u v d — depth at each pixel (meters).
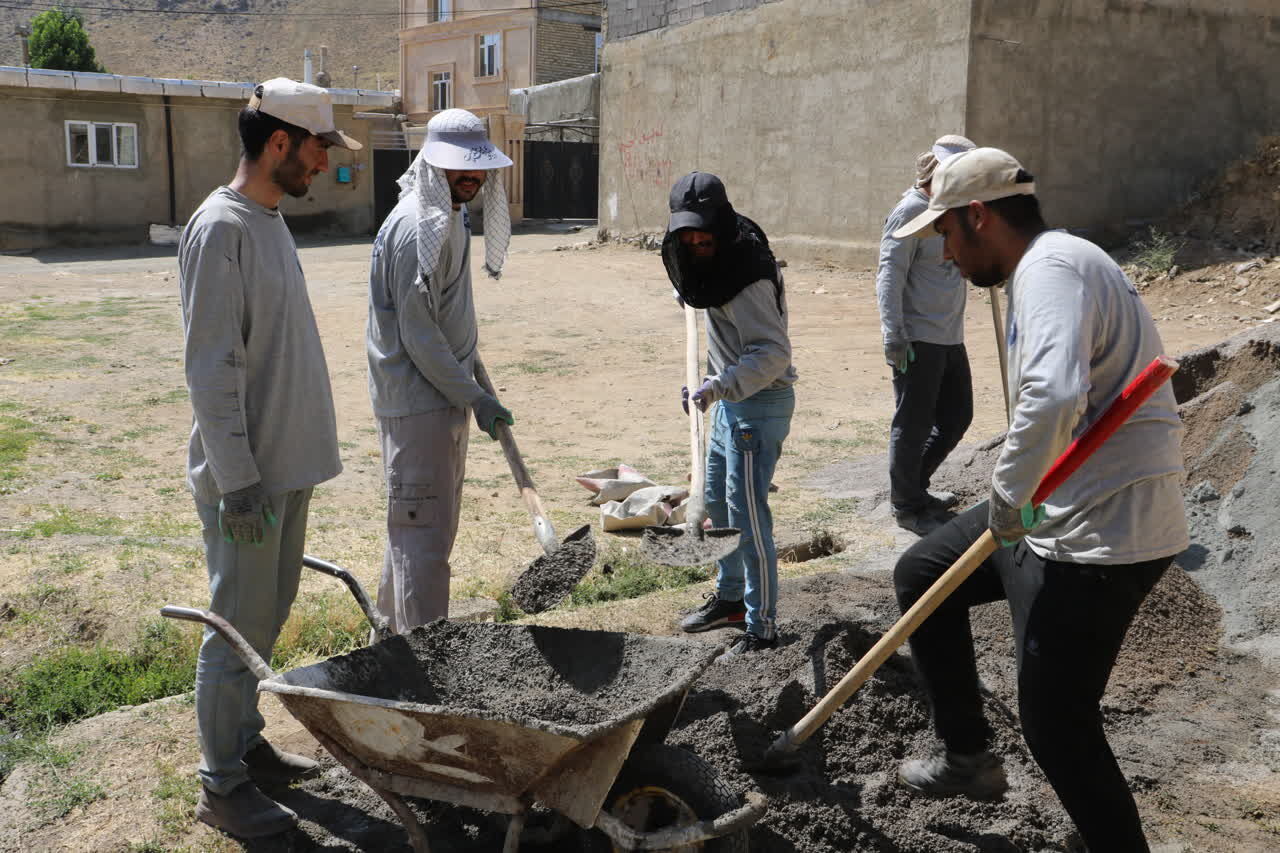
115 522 6.91
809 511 7.17
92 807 3.58
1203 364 7.22
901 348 6.05
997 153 2.98
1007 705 4.23
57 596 5.50
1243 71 17.98
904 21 16.83
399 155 31.94
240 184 3.38
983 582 3.35
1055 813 3.57
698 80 21.52
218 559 3.42
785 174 19.70
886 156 17.47
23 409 10.13
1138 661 4.74
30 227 26.61
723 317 4.31
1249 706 4.48
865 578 5.54
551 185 32.59
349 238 29.62
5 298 17.88
